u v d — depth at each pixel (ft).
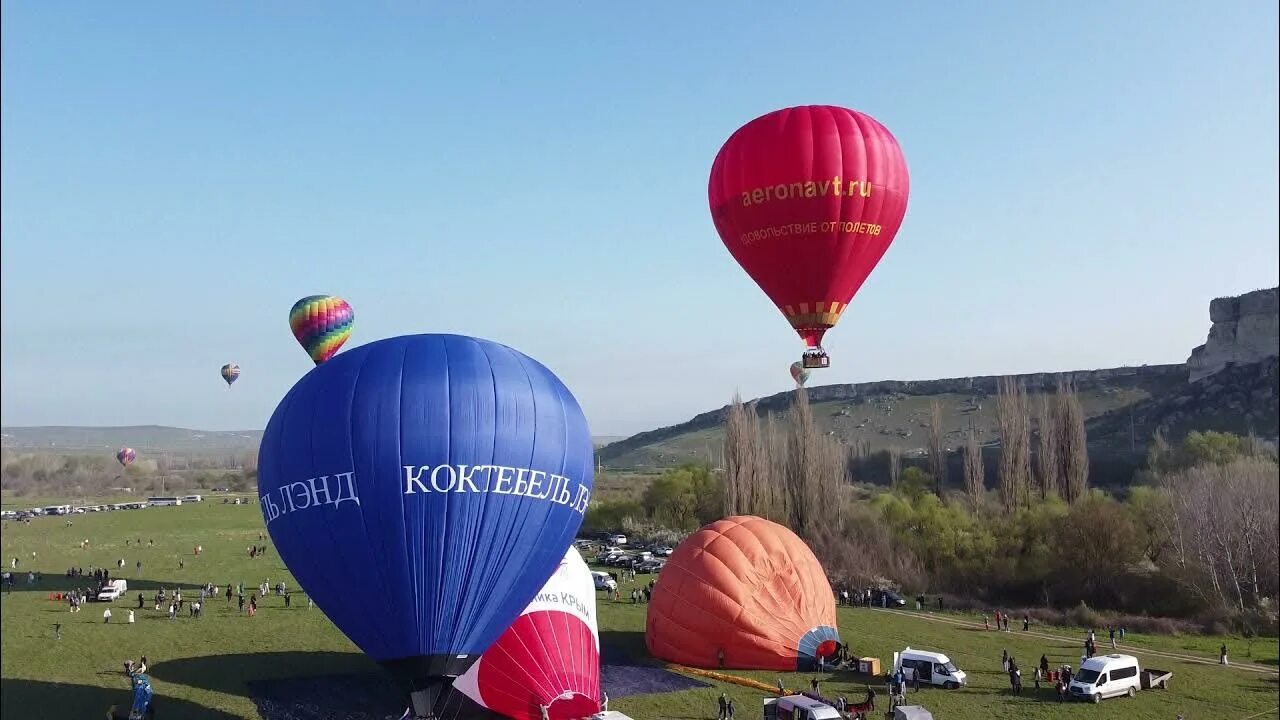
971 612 154.71
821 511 220.64
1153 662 113.60
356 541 58.29
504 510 60.44
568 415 66.18
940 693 94.94
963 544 189.37
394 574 58.13
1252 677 105.29
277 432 62.75
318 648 110.93
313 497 59.36
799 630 100.68
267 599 148.77
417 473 58.65
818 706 77.66
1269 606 143.95
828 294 96.58
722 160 97.55
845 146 91.71
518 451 61.36
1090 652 112.27
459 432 59.88
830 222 92.43
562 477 63.93
